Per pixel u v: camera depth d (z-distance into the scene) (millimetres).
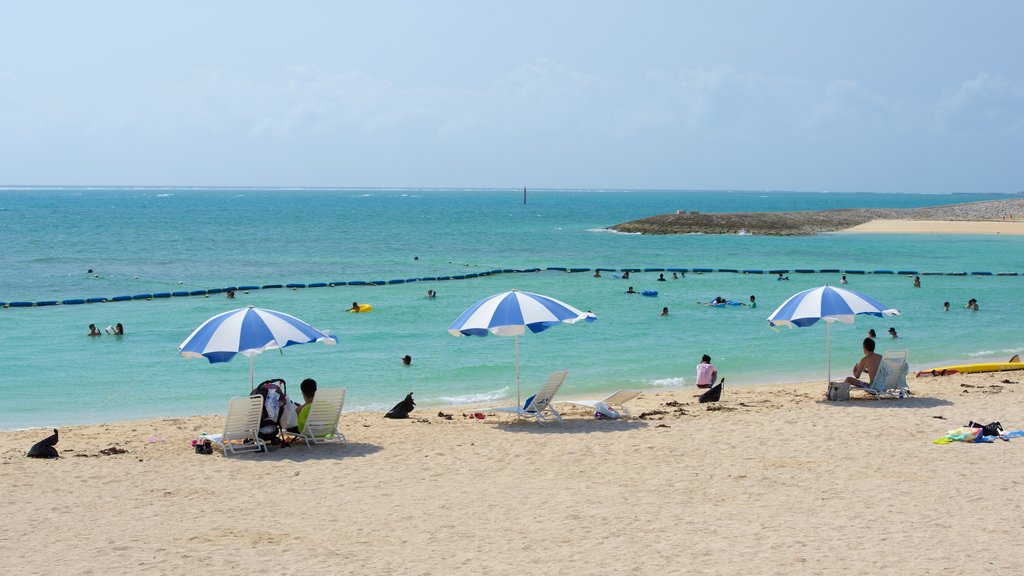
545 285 43875
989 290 41281
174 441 14164
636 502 10375
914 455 12469
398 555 8469
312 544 8844
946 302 34438
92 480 11562
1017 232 84125
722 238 82188
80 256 59312
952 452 12602
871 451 12758
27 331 28719
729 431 14359
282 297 38844
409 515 9906
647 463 12359
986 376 20328
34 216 125000
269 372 22219
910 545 8508
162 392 20031
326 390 13562
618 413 15797
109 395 19688
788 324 17266
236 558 8375
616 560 8227
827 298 16266
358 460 12742
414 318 32000
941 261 57875
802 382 21172
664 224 91000
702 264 56719
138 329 29172
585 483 11359
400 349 25484
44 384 20766
